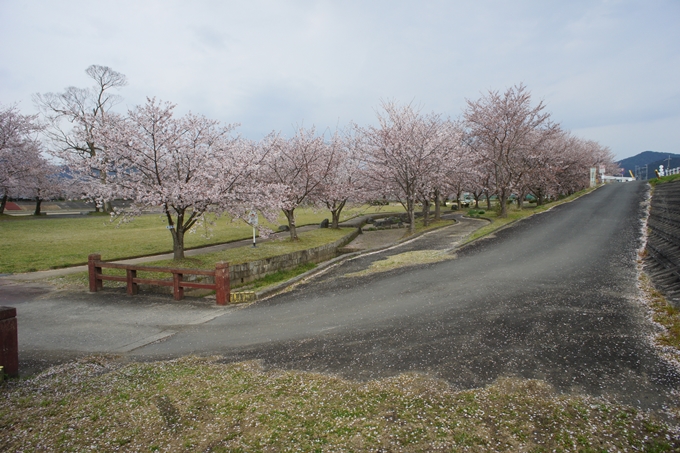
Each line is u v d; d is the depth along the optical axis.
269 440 3.54
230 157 13.70
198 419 3.96
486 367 4.82
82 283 11.05
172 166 12.95
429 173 21.14
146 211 12.73
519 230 16.19
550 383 4.35
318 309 8.02
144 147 12.23
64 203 49.38
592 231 14.55
